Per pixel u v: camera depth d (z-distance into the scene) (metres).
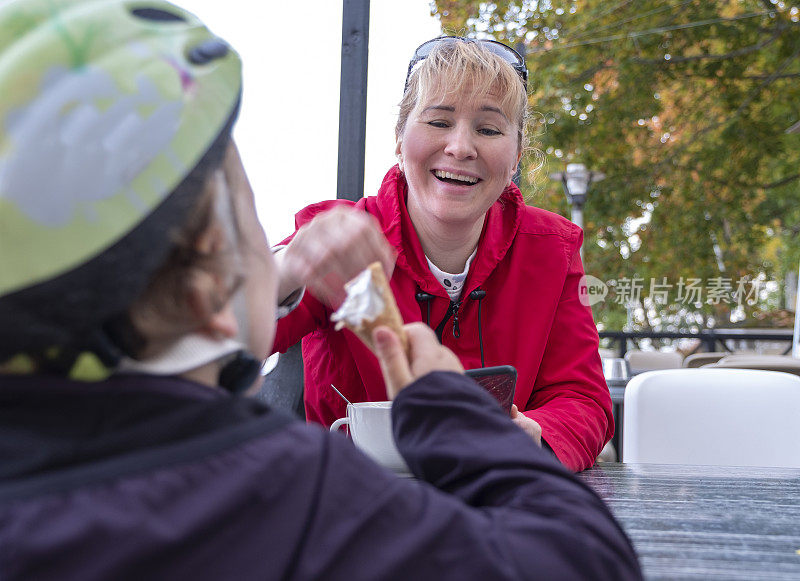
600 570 0.49
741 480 1.20
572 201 8.15
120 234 0.43
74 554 0.40
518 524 0.49
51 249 0.42
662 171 10.21
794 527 0.83
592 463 1.37
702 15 9.73
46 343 0.43
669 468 1.37
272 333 0.59
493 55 1.49
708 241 10.19
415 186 1.51
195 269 0.48
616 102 10.01
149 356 0.48
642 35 9.78
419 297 1.52
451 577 0.45
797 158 10.23
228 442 0.46
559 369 1.52
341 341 1.52
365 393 1.53
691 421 1.96
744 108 9.92
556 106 10.05
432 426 0.58
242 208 0.55
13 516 0.41
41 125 0.43
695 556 0.71
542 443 1.24
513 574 0.46
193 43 0.52
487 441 0.57
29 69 0.45
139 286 0.44
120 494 0.42
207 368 0.52
